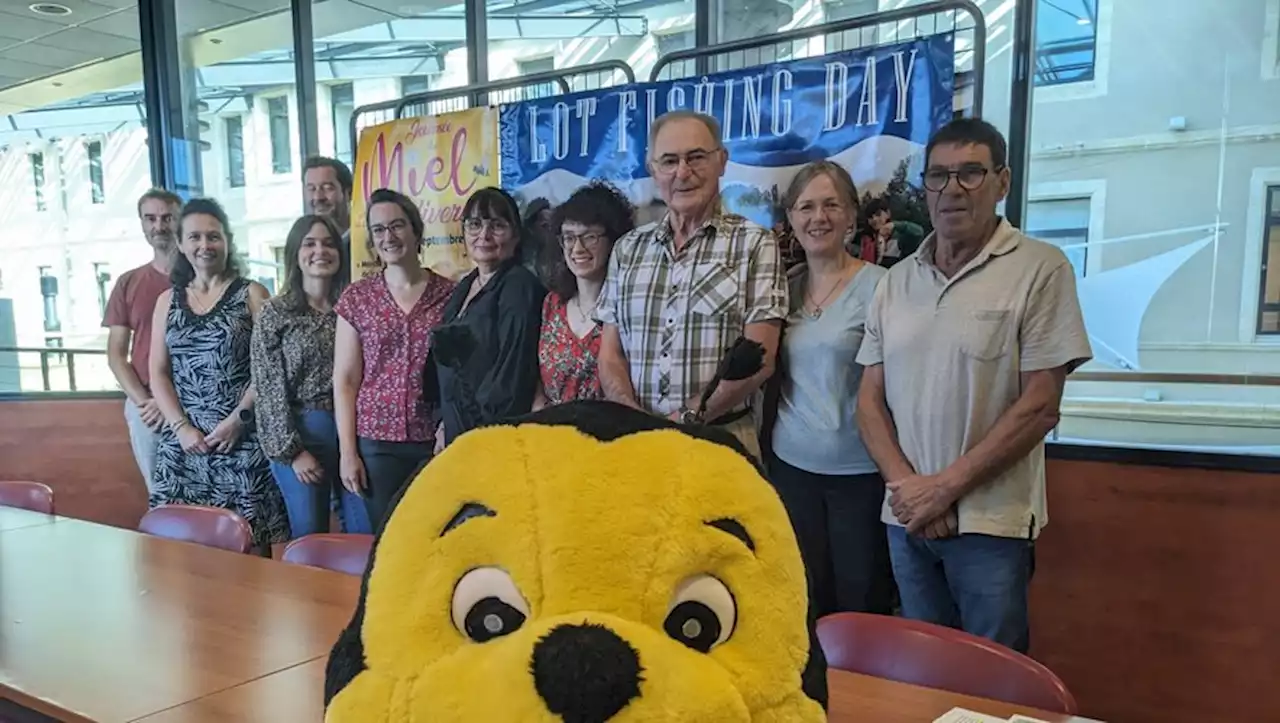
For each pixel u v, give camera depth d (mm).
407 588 641
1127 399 2545
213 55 4078
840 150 2355
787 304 2100
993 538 1814
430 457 748
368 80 3766
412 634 620
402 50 3648
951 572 1884
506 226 2828
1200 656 2314
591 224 2557
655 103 2639
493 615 612
